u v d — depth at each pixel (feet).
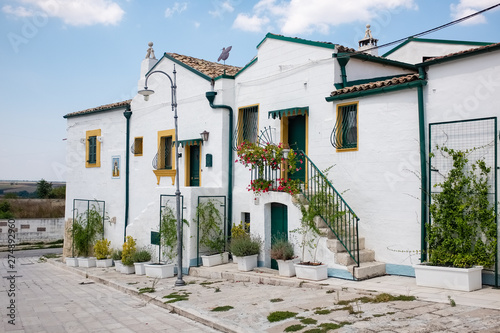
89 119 60.59
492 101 25.41
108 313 27.89
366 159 31.50
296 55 36.96
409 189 29.04
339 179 33.19
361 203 31.71
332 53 34.17
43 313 28.86
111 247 55.06
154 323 24.58
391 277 28.99
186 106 45.93
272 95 38.78
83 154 61.36
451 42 41.81
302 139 36.73
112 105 57.16
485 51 25.44
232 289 30.86
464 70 26.63
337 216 30.50
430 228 27.07
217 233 41.34
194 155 45.91
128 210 53.01
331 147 33.88
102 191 57.41
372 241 30.99
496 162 25.03
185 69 46.24
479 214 25.18
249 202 40.09
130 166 53.21
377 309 21.53
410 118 29.12
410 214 28.94
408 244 29.01
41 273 54.34
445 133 27.30
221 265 39.47
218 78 42.22
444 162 27.27
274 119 38.29
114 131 56.08
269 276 32.22
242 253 35.58
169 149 48.80
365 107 31.65
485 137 25.61
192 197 39.73
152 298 30.48
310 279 29.50
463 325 18.10
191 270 39.01
